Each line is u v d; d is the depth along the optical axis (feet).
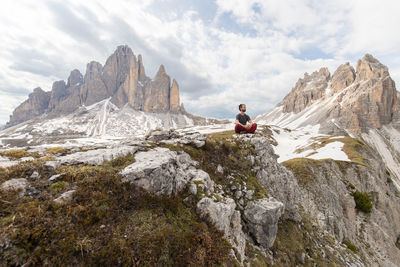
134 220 18.80
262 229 32.58
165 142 39.06
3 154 23.89
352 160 163.73
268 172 48.55
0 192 15.53
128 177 21.29
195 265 19.07
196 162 36.70
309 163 127.24
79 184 18.93
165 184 24.21
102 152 26.66
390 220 128.88
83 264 14.03
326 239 53.11
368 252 87.97
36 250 13.02
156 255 17.15
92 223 16.49
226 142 49.16
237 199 35.96
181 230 20.99
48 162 21.03
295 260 36.24
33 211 14.70
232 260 23.50
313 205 89.25
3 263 11.80
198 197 27.37
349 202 108.58
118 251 15.56
